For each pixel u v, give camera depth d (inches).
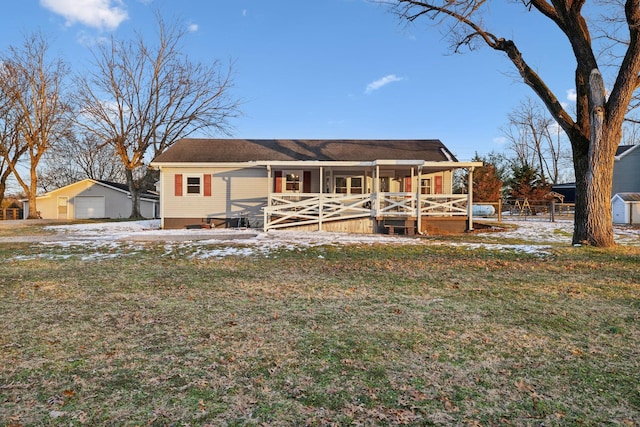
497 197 1177.4
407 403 108.0
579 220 412.8
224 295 226.7
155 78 987.3
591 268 302.5
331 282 262.7
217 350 144.9
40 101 1078.4
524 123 1795.0
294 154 714.8
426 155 707.4
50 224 824.3
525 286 247.9
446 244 454.6
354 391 114.7
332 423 98.2
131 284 255.4
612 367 130.7
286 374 125.4
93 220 974.4
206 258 365.7
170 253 393.7
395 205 619.5
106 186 1286.9
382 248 425.4
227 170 698.8
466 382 120.5
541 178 1364.4
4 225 789.2
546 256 359.6
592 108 386.0
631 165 1104.2
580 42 388.2
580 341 154.4
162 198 695.1
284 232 592.7
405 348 147.3
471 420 99.7
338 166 636.1
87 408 104.6
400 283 258.7
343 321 179.0
